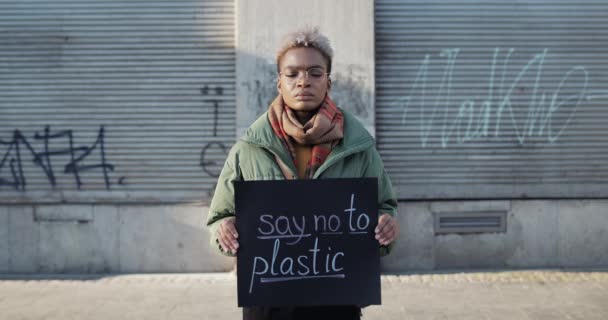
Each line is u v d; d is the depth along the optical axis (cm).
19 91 676
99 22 670
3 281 645
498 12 673
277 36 651
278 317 251
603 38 675
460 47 674
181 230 676
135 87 673
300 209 243
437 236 677
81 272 678
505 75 676
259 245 242
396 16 673
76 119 676
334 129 245
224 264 678
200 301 570
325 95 251
